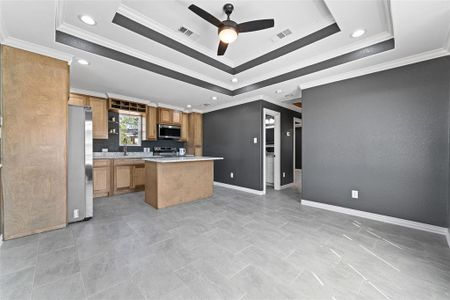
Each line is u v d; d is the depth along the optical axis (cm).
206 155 589
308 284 146
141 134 518
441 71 233
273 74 342
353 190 299
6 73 204
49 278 149
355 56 253
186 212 311
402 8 159
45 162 230
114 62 256
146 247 199
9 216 209
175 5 200
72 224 256
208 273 158
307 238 221
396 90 262
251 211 318
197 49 284
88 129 271
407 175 255
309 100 347
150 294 135
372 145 282
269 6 200
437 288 142
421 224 245
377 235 229
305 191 355
